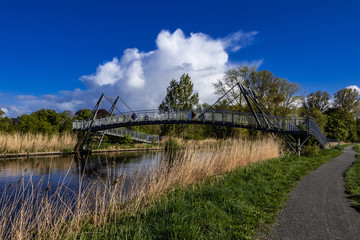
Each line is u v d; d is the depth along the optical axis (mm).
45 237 4234
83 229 4559
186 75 34438
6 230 4406
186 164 8469
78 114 47344
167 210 5031
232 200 5398
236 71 37062
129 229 4109
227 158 10398
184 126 33938
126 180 8375
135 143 35094
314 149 17750
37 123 30719
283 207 5395
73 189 9156
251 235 3891
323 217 4723
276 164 11805
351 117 61688
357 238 3766
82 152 25688
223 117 22219
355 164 13281
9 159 19453
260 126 19641
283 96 34969
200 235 3766
